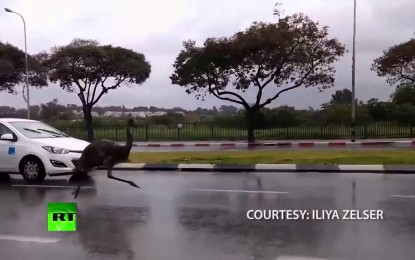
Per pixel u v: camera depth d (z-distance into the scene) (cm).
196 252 603
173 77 2928
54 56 3369
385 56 2909
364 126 2997
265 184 1089
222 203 891
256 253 594
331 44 2762
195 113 3966
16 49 4050
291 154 1692
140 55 3600
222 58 2791
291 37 2666
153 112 4306
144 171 1364
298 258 572
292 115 3148
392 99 3688
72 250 621
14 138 1220
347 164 1343
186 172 1330
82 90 3419
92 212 834
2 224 759
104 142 895
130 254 600
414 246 612
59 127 3659
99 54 3297
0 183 1180
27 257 594
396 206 839
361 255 579
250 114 2930
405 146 2239
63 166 1174
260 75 2817
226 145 2650
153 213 822
